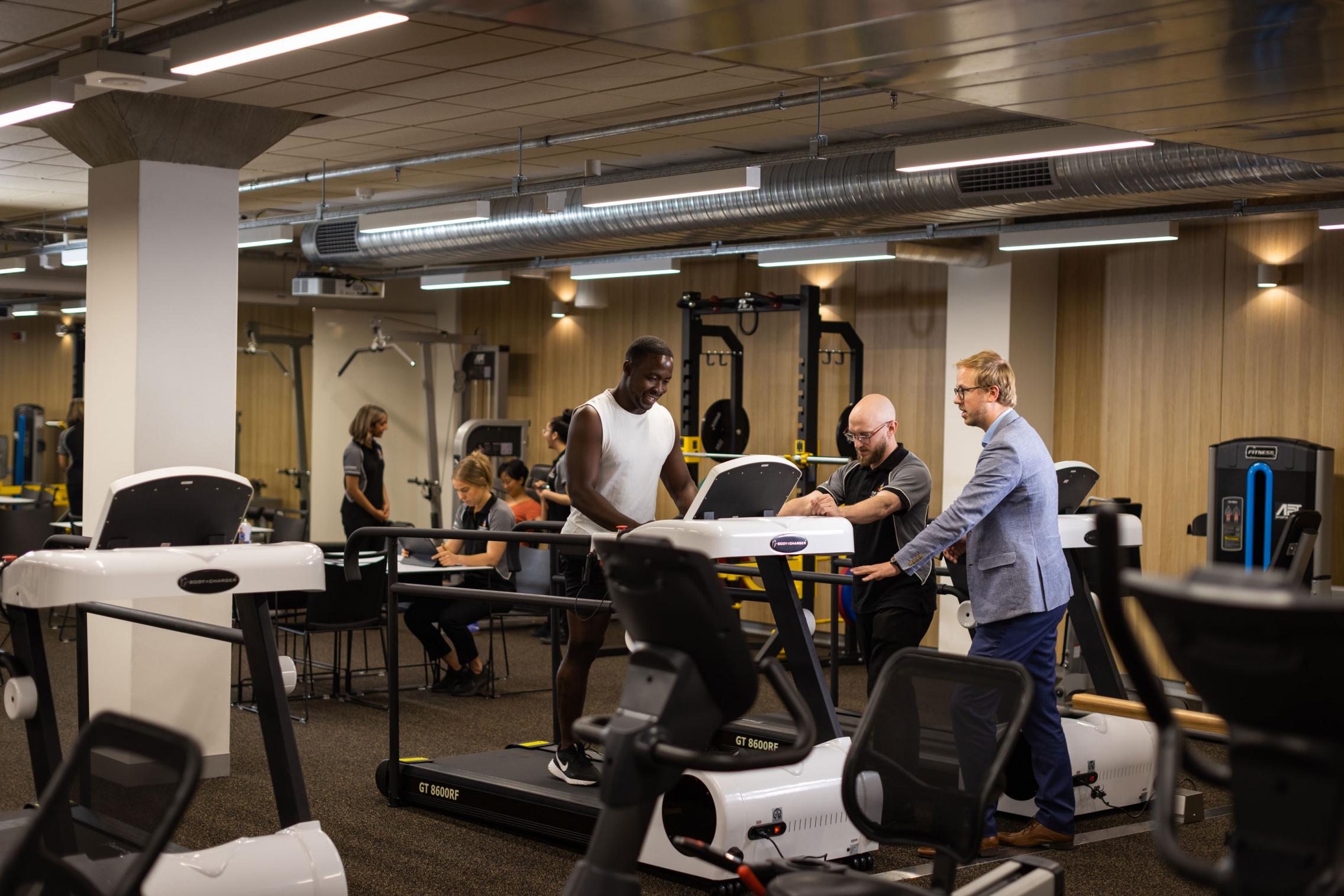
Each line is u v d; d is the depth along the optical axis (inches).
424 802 202.2
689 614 96.1
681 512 191.8
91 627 224.1
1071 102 169.9
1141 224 293.4
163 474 143.3
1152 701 78.4
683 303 387.5
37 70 231.8
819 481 397.7
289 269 513.3
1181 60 148.0
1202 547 323.0
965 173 261.1
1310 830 69.9
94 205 228.5
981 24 135.8
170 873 129.0
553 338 482.0
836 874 106.0
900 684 116.0
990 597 174.2
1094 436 343.9
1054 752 181.9
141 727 89.4
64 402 624.4
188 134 223.5
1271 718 70.2
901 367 378.6
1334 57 145.4
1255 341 312.8
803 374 362.9
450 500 518.3
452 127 273.3
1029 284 344.5
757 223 297.1
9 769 219.1
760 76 229.1
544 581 311.7
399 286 518.6
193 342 224.4
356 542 199.9
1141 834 194.4
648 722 97.8
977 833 106.7
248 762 234.2
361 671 322.0
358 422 378.9
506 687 308.2
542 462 486.0
